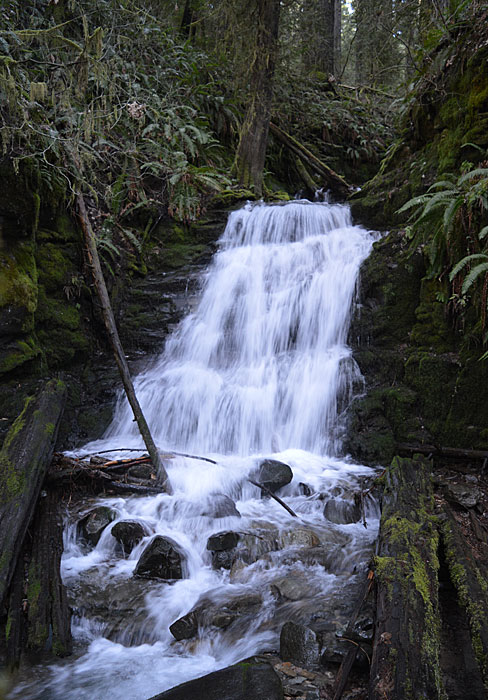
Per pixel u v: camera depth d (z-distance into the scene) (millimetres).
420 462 4719
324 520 4367
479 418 5066
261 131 9477
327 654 2748
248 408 5824
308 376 6020
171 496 4566
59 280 6168
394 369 5758
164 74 9180
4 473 3863
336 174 11039
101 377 6395
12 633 2928
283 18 11719
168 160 8000
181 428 5863
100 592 3471
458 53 6457
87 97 7301
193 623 3154
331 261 6996
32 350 5441
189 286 7438
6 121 5336
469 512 3996
